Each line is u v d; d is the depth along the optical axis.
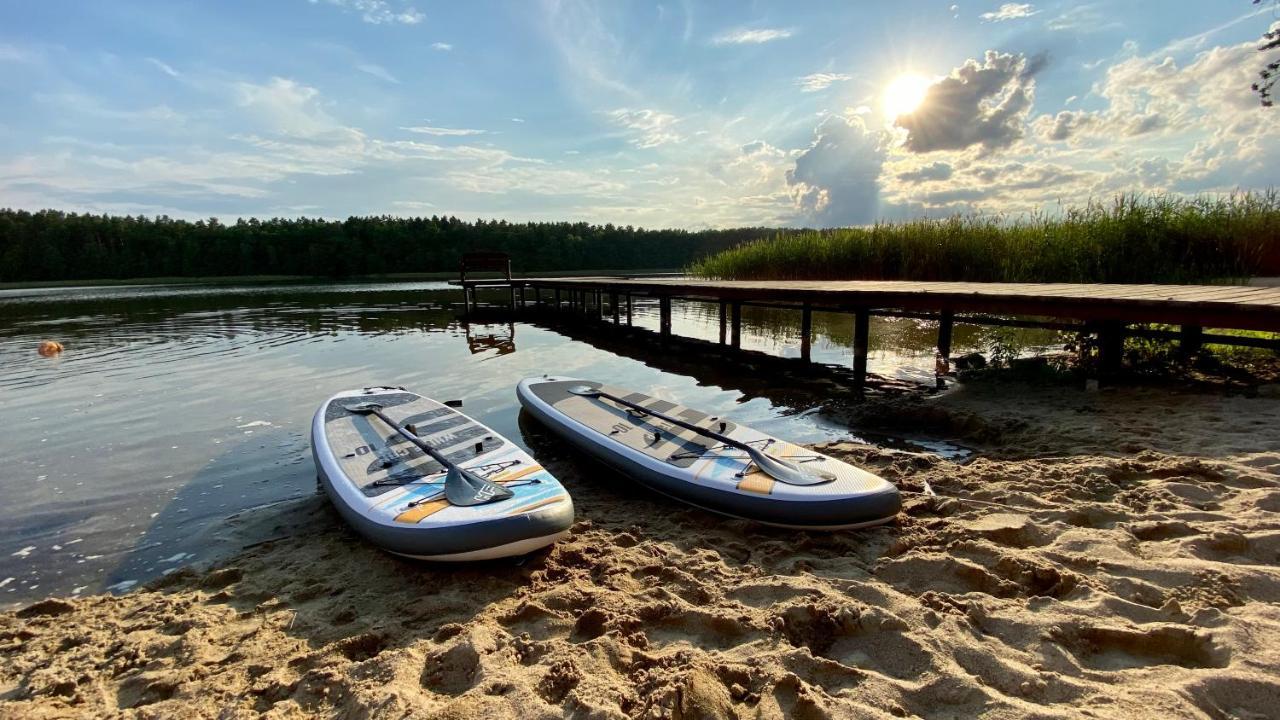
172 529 3.96
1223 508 3.15
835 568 2.97
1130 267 9.54
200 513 4.19
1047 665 2.10
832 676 2.12
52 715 2.18
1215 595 2.34
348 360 10.05
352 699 2.13
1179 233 9.70
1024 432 4.90
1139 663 2.08
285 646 2.55
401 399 5.62
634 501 4.14
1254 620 2.15
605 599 2.73
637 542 3.45
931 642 2.25
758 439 4.41
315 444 4.51
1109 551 2.78
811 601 2.55
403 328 14.72
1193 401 5.09
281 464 5.11
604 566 3.09
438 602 2.84
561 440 5.64
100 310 19.70
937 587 2.71
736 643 2.38
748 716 1.95
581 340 12.78
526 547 3.11
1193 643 2.08
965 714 1.90
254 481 4.75
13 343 11.99
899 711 1.92
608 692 2.04
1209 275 9.30
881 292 7.21
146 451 5.48
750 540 3.38
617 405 5.55
